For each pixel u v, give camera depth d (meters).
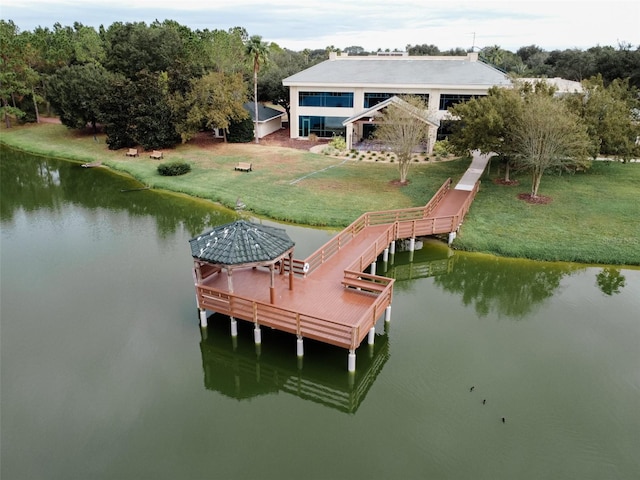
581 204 29.91
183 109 48.38
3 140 56.91
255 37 49.72
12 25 78.94
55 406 14.46
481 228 27.02
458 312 20.12
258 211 31.02
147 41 61.84
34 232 28.89
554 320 19.22
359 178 37.09
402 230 24.86
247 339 17.88
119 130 49.47
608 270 23.25
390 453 12.91
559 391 15.01
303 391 16.12
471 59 51.25
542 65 81.62
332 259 21.84
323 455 12.88
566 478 11.96
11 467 12.31
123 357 16.80
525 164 31.97
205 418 14.34
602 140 33.38
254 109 54.69
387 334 18.39
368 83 48.00
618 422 13.74
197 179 38.78
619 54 59.59
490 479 11.96
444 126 46.59
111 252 25.62
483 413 14.18
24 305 20.00
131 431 13.63
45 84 56.91
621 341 17.66
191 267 23.64
